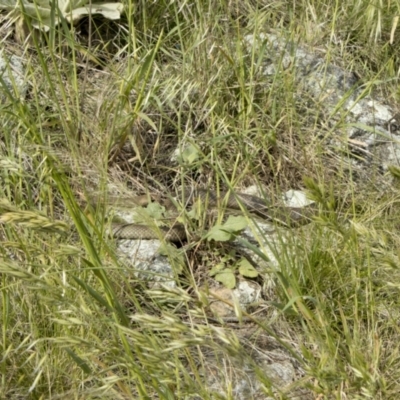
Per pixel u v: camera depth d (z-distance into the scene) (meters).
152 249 4.55
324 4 6.28
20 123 4.43
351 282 4.06
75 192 4.60
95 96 5.27
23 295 3.79
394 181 5.20
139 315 2.97
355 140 5.53
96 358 3.41
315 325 3.82
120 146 4.98
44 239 4.09
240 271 4.55
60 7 5.58
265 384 3.11
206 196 4.71
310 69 5.88
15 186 4.29
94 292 3.35
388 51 6.16
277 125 5.12
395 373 3.77
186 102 5.35
